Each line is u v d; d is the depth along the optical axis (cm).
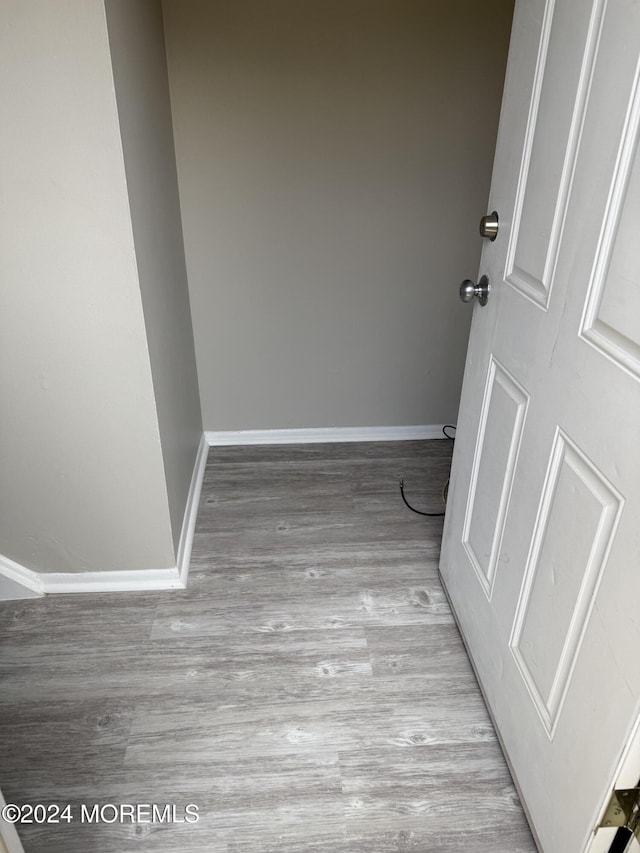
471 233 228
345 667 158
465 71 202
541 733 117
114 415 156
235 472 241
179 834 122
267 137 207
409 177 217
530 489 119
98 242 134
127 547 176
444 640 167
